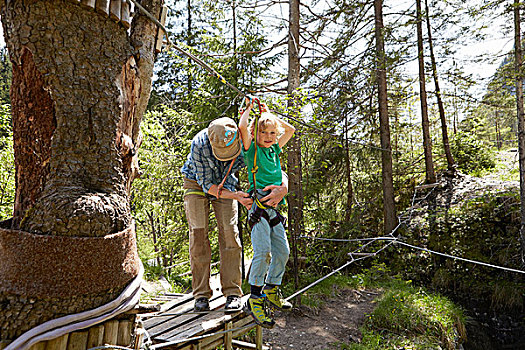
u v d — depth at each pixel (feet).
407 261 38.65
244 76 30.55
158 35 7.46
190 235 11.10
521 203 34.04
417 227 40.34
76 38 5.90
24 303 5.18
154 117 34.78
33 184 5.87
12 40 5.81
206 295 10.97
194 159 9.95
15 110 6.06
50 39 5.73
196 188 11.13
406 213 41.78
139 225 40.65
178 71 49.75
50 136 5.83
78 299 5.48
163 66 53.93
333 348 22.47
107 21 6.26
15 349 4.96
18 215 5.92
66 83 5.81
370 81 39.50
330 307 28.55
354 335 24.49
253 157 9.00
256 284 8.73
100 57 6.15
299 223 28.35
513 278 32.94
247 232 30.99
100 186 6.10
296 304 27.02
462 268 35.63
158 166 30.76
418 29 44.98
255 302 8.75
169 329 9.61
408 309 26.53
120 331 6.17
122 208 6.27
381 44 40.01
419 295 30.22
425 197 42.73
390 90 44.50
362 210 44.19
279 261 9.13
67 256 5.38
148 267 27.63
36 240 5.30
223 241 10.87
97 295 5.67
